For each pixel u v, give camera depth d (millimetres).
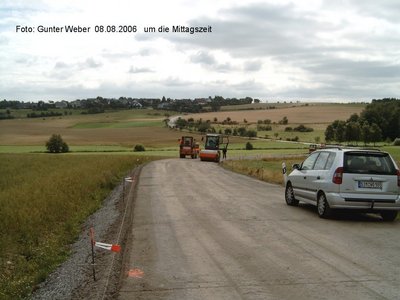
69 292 6965
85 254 9336
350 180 12078
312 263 8016
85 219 13992
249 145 100375
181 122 165750
